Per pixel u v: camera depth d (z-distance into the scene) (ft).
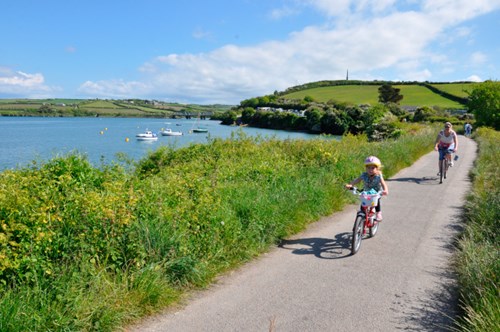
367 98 435.12
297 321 14.19
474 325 12.75
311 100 444.55
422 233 24.58
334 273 18.39
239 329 13.64
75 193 18.56
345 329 13.73
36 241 14.28
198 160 43.96
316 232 24.75
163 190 22.74
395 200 33.99
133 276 15.19
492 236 21.67
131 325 13.73
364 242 22.90
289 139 52.42
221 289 16.67
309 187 29.86
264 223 22.68
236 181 31.27
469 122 228.02
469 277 16.30
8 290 12.89
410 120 267.18
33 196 17.89
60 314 12.54
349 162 40.98
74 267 14.53
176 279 16.48
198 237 18.97
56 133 240.12
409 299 15.89
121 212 16.94
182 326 13.76
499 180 36.50
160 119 624.59
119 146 138.92
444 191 37.78
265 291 16.51
